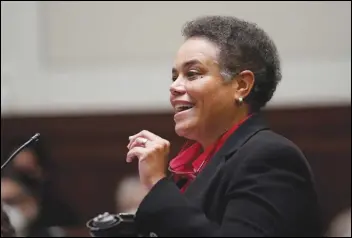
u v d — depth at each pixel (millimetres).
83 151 14531
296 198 4465
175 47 14023
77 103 14195
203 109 4965
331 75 13656
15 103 14227
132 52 14148
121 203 11961
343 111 13750
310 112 13844
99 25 14227
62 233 10867
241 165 4570
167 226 4336
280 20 13773
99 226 4562
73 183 14711
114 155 14555
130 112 14094
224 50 4980
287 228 4371
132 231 4543
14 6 14328
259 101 5117
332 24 13680
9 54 14281
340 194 14250
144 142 4750
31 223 10930
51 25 14320
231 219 4312
